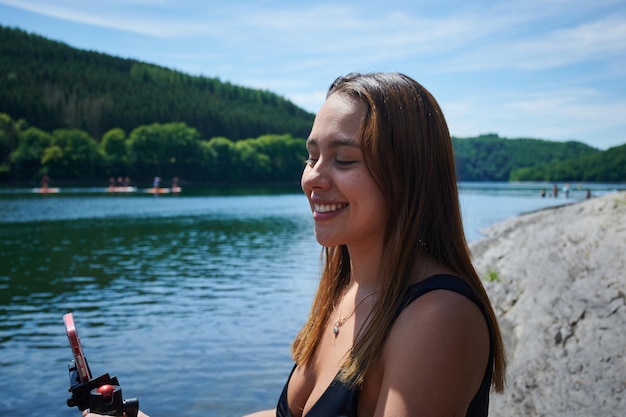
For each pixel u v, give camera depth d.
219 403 7.59
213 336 10.78
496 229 26.67
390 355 1.37
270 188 124.88
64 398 7.86
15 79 162.75
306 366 1.71
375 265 1.61
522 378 5.73
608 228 9.66
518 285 8.88
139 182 131.12
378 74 1.58
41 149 120.25
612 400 4.96
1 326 11.62
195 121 170.62
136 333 11.04
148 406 7.48
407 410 1.30
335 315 1.69
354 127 1.51
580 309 6.66
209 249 24.78
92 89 175.62
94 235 30.02
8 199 65.25
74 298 14.41
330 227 1.57
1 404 7.64
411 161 1.50
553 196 83.81
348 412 1.43
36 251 23.64
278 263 20.61
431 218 1.50
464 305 1.36
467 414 1.41
